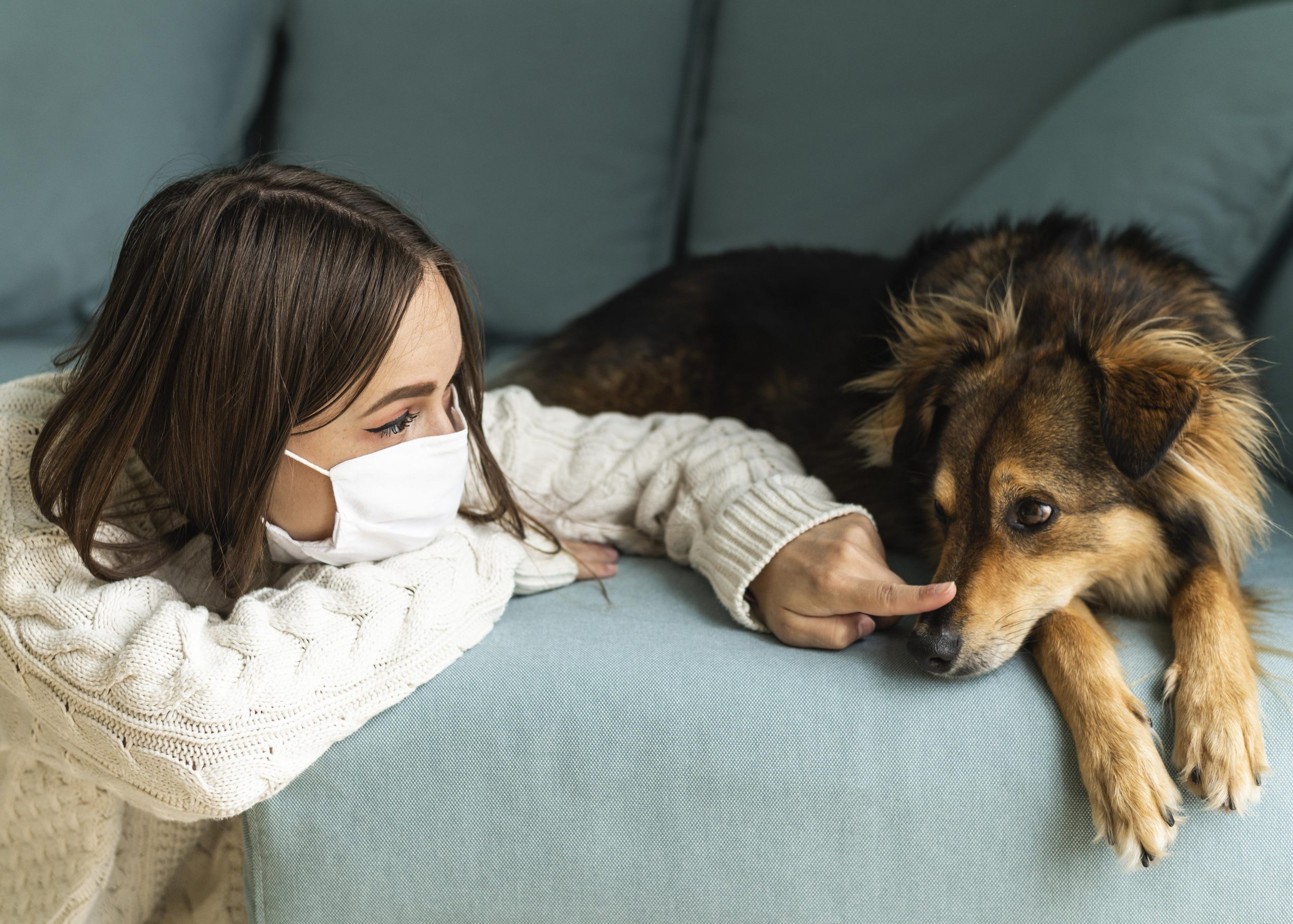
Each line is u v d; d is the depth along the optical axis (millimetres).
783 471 1556
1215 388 1473
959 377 1606
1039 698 1229
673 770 1183
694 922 1215
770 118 2701
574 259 2742
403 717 1205
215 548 1232
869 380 1812
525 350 2432
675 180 2904
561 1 2684
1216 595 1366
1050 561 1435
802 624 1282
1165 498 1466
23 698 1179
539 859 1204
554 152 2711
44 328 2586
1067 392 1472
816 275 2168
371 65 2719
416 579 1224
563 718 1195
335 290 1115
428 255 1223
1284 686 1229
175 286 1102
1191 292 1653
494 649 1273
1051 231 1800
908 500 1794
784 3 2674
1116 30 2523
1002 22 2559
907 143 2617
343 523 1212
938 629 1256
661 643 1284
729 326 2156
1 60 2439
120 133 2527
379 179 2715
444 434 1246
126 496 1313
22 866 1329
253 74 2783
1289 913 1141
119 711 1104
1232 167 1960
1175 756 1163
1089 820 1145
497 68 2695
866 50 2627
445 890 1217
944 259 1900
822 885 1188
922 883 1178
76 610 1139
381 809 1201
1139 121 2127
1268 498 1586
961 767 1165
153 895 1415
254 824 1218
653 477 1571
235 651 1122
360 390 1140
